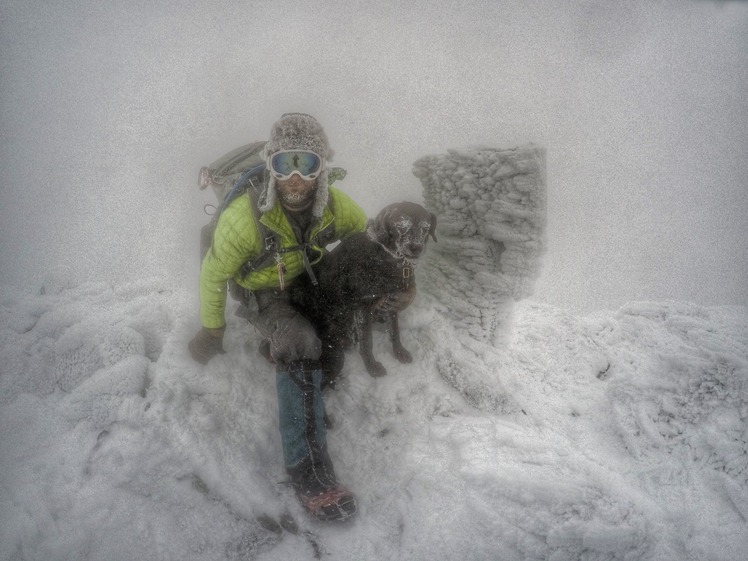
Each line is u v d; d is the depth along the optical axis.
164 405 1.81
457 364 2.01
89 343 2.06
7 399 1.96
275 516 1.67
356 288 1.81
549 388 2.07
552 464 1.67
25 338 2.18
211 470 1.71
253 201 1.70
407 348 2.06
